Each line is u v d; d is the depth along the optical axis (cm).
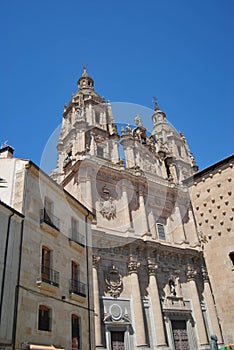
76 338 2186
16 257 1900
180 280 4153
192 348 3678
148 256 3922
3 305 1689
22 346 1689
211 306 4012
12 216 1992
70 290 2273
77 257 2542
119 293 3481
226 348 2548
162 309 3697
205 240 4309
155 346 3372
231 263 3950
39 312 1934
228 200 4119
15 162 2339
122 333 3284
